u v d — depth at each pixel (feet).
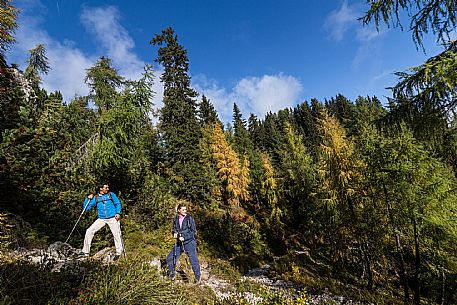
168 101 84.07
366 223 50.93
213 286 25.88
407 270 50.11
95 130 39.01
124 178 40.57
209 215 81.05
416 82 15.87
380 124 18.63
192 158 86.07
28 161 30.66
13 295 12.14
